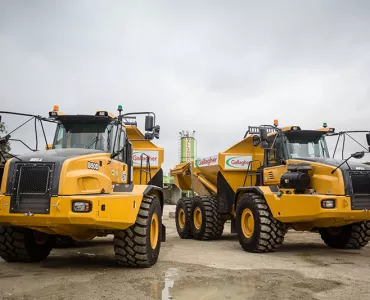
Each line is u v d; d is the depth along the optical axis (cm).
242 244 849
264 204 809
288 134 890
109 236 1170
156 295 458
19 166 570
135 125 1012
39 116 690
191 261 692
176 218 1276
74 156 587
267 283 521
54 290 477
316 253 798
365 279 548
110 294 460
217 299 445
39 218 548
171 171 1555
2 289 482
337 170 739
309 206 721
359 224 828
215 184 1236
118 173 682
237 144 1082
